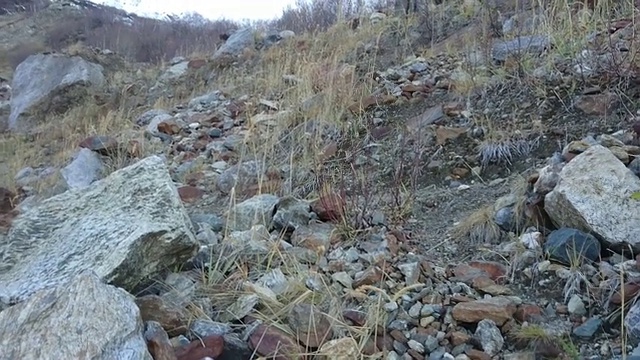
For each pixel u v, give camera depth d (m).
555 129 3.47
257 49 8.49
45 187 4.70
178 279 2.39
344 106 4.63
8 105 9.51
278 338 2.04
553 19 4.50
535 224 2.71
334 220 3.04
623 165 2.60
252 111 5.38
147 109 7.45
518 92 4.00
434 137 3.92
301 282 2.35
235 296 2.34
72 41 14.31
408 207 3.15
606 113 3.46
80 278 1.88
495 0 6.00
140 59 11.39
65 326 1.74
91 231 2.44
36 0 17.70
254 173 3.90
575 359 1.95
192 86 7.96
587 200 2.49
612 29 4.21
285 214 3.03
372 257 2.61
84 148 4.91
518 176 3.18
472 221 2.83
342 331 2.11
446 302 2.29
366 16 7.51
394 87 4.98
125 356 1.70
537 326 2.09
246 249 2.63
